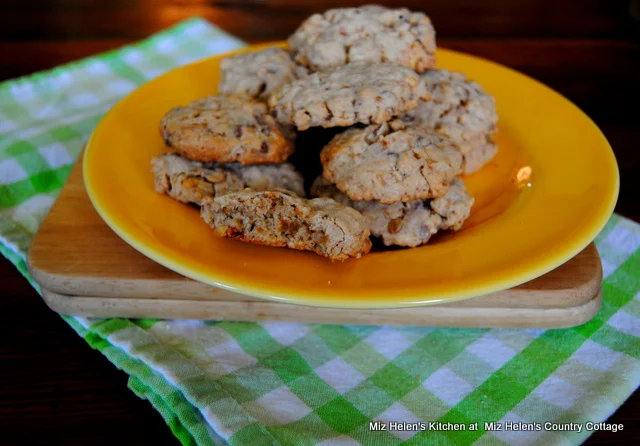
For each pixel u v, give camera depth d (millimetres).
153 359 359
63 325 390
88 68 574
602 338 379
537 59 622
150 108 472
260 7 712
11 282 410
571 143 441
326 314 384
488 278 354
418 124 422
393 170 392
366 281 356
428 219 397
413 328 389
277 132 417
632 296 398
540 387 358
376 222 398
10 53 612
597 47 643
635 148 510
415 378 365
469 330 386
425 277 358
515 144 458
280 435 334
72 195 422
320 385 361
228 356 372
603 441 343
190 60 593
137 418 352
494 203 426
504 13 708
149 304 384
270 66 457
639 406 355
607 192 395
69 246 393
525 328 384
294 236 371
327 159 403
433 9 720
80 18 675
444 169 395
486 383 361
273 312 385
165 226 386
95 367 371
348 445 333
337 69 429
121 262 386
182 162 417
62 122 499
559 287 374
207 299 384
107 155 426
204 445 332
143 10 698
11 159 465
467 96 453
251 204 373
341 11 472
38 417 350
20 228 432
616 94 574
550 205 399
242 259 367
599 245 423
